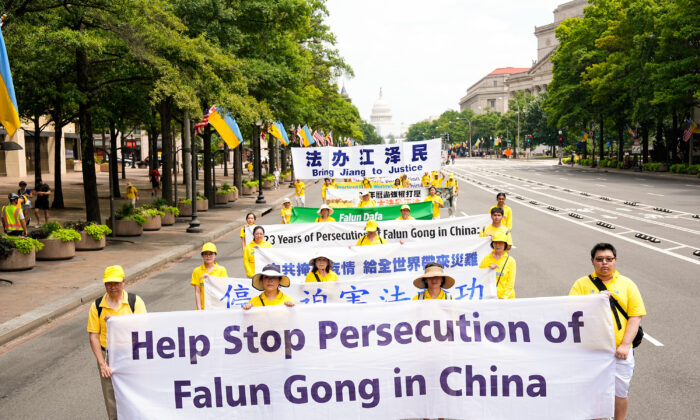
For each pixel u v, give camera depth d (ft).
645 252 58.54
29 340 33.91
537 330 20.52
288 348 20.74
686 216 88.28
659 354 28.91
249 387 20.71
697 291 42.01
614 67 191.62
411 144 60.75
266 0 98.32
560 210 98.73
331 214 53.31
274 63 108.58
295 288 28.19
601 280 21.17
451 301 20.67
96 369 28.99
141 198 130.72
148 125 131.64
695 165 175.01
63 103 93.50
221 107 72.59
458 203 113.29
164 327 20.45
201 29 85.40
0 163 175.52
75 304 41.16
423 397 20.93
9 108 38.70
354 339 20.79
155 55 66.03
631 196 120.47
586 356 20.43
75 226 62.75
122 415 20.48
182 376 20.56
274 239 41.93
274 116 117.39
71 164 215.92
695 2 152.35
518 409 20.63
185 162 100.89
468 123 598.75
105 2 61.77
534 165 311.88
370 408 20.88
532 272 49.08
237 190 133.39
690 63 154.40
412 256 33.71
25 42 57.62
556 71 243.81
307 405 20.84
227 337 20.62
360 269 33.73
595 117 234.79
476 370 20.70
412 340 20.81
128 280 49.44
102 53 68.28
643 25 172.24
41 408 24.40
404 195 65.10
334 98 205.26
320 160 61.26
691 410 22.47
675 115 195.52
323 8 177.37
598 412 20.56
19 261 50.98
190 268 55.62
